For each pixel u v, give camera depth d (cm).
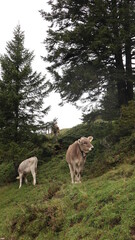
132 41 1886
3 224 1148
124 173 1058
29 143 1911
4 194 1680
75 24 1930
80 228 777
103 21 1864
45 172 1795
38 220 925
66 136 2205
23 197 1473
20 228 968
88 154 1727
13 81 2042
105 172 1284
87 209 838
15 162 1955
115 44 1698
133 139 1427
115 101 1902
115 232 687
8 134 1962
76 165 1227
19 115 2025
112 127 1636
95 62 1714
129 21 1777
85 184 1071
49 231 857
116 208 759
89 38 1830
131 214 709
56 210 909
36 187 1562
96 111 1820
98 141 1828
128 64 1955
